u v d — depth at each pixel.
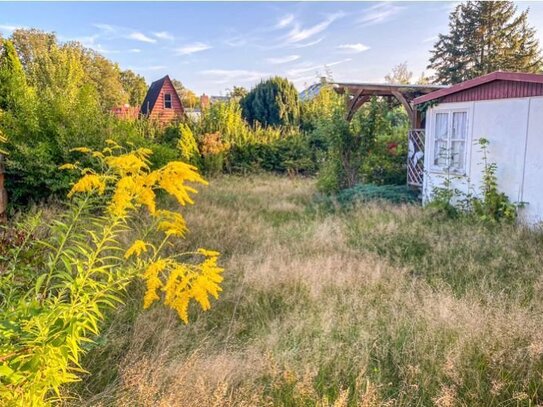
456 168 8.16
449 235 6.12
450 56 35.94
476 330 3.10
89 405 2.29
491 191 7.19
